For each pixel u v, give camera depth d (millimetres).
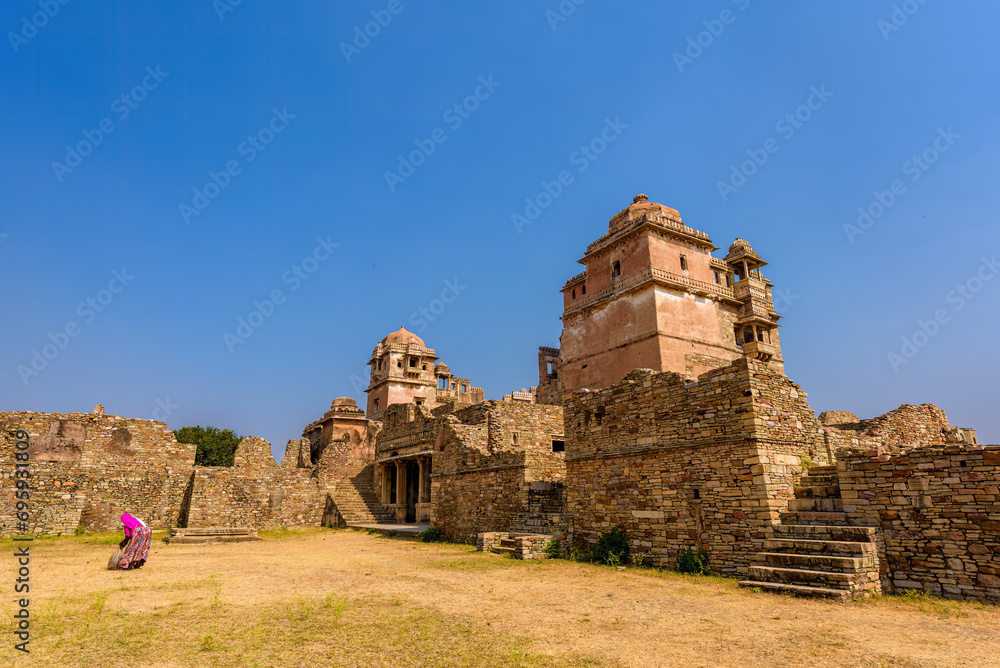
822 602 9695
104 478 27141
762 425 13227
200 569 14344
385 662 6621
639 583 12258
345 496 35062
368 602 10141
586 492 17438
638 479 15742
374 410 61656
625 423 16453
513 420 27109
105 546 20188
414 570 14477
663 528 14766
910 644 7145
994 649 6910
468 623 8531
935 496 10750
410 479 34719
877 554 10914
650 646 7211
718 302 37219
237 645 7223
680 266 35469
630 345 34156
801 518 12461
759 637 7543
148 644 7188
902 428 19828
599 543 16438
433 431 30609
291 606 9641
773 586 10734
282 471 33031
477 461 23766
